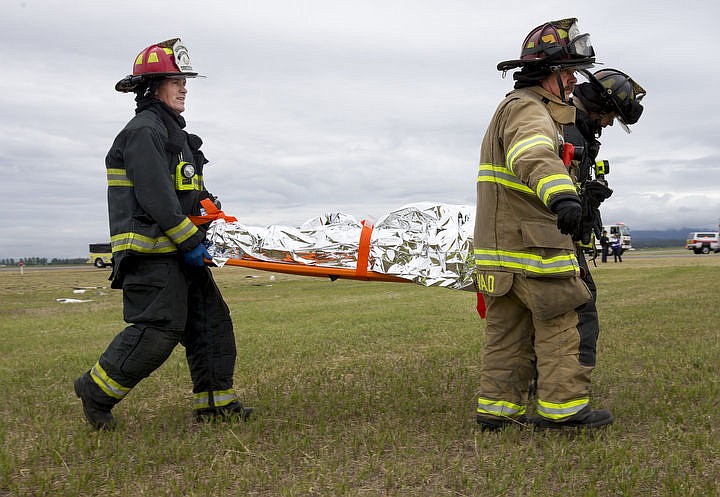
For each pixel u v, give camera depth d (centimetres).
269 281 2488
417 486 302
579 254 397
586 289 368
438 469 323
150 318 382
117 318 1127
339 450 352
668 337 692
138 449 350
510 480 300
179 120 407
